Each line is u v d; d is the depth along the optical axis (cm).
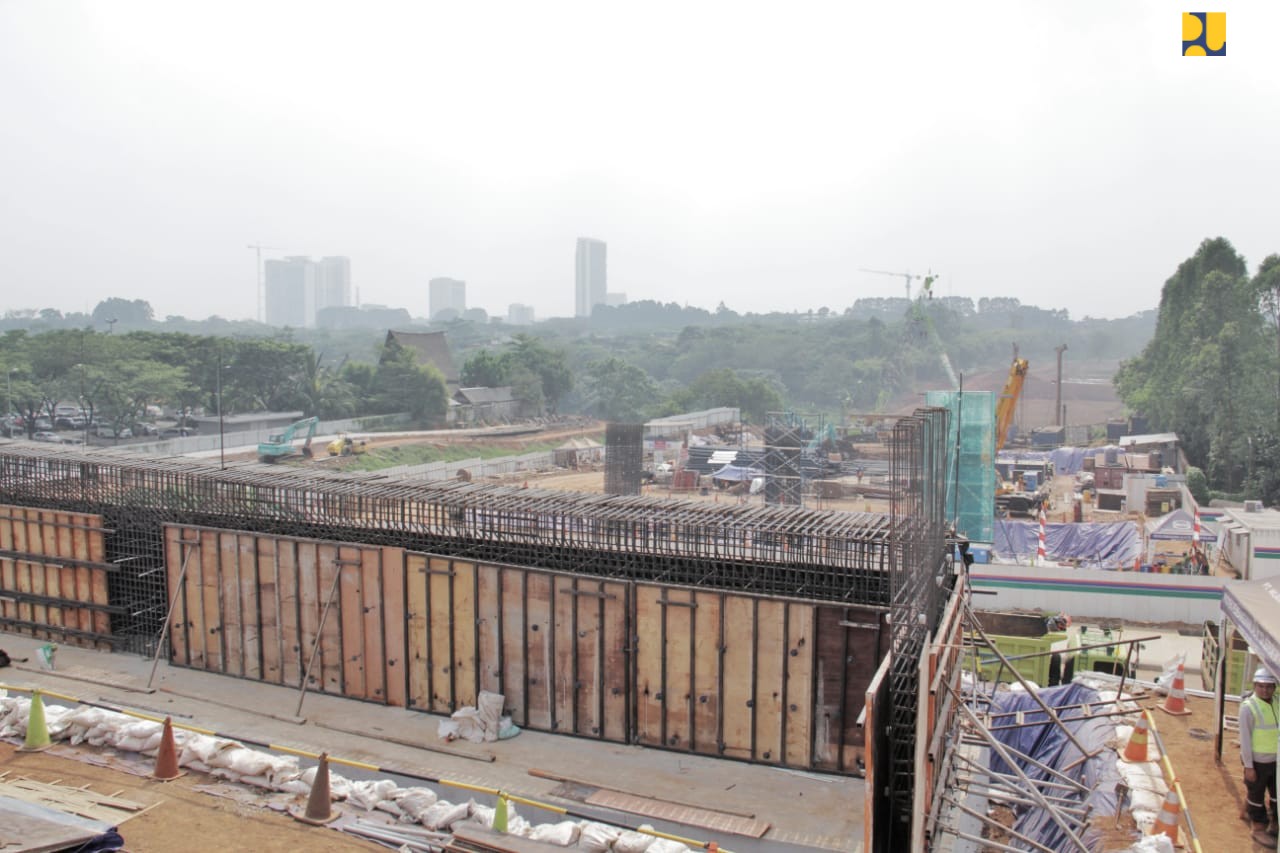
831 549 1898
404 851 1397
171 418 10262
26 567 2717
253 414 9969
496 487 2498
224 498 2484
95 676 2381
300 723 2088
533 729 2053
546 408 13388
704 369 18838
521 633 2052
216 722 2088
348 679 2247
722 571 1998
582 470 8362
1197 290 9519
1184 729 1709
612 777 1809
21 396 8356
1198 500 7069
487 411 11944
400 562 2167
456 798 1712
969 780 1597
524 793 1741
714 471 7550
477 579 2088
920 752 1224
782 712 1838
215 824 1474
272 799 1563
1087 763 1639
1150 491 6088
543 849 1325
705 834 1591
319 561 2269
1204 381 7944
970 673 2244
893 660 1448
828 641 1806
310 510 2381
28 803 1291
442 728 2025
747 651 1861
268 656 2348
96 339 9038
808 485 6738
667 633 1922
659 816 1639
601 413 14212
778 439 6469
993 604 3469
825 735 1817
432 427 10988
